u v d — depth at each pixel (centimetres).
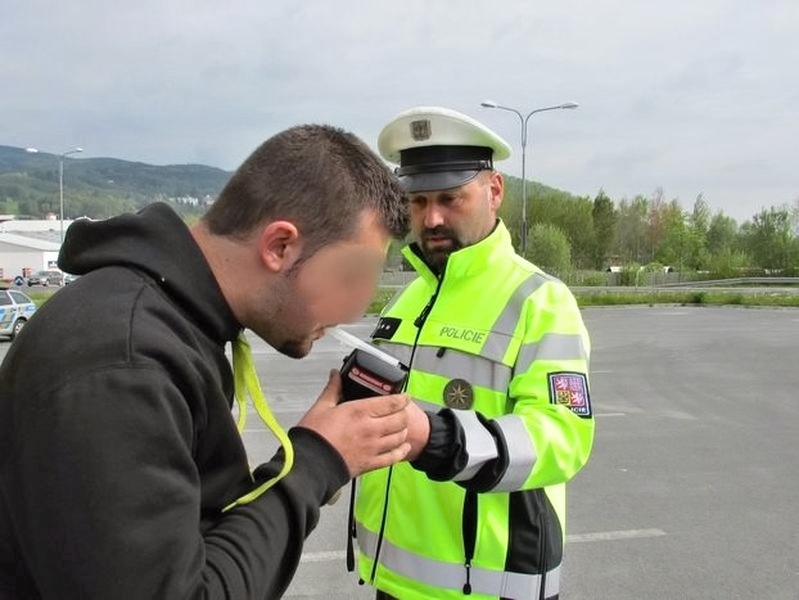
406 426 126
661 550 414
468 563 185
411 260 218
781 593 362
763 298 3050
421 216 208
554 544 191
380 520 204
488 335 193
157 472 92
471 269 203
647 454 621
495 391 188
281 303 115
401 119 205
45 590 92
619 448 642
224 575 97
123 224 111
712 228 6494
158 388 96
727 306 3020
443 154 203
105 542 87
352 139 122
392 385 129
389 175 122
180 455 96
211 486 109
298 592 361
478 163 205
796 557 405
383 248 121
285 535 107
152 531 90
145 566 88
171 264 109
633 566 393
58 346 96
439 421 152
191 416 102
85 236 113
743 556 407
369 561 207
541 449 163
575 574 382
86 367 94
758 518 466
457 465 151
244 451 115
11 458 96
